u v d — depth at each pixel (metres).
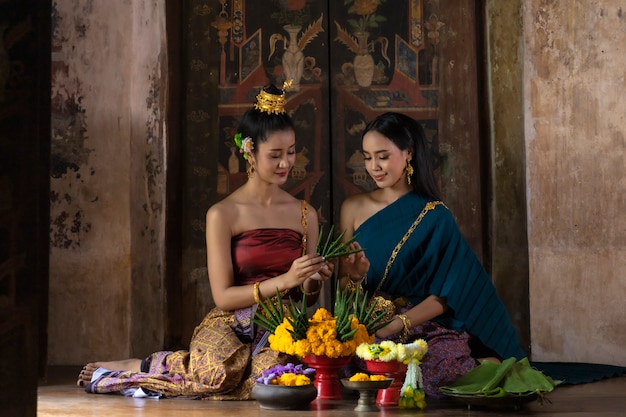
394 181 4.98
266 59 6.94
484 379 4.31
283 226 4.93
